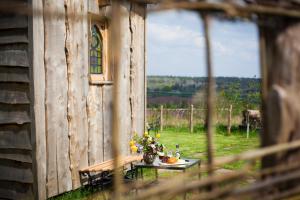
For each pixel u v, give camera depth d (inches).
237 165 314.3
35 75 208.2
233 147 419.5
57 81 227.3
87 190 250.2
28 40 207.8
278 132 75.5
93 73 271.3
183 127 588.1
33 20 205.8
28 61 208.5
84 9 248.1
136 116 312.8
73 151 241.1
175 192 68.2
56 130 226.8
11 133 218.2
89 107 257.4
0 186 225.6
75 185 243.9
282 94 74.7
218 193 69.8
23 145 213.9
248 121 509.4
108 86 278.4
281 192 76.2
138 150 247.0
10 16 211.8
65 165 234.8
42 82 214.5
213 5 69.0
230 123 528.1
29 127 211.6
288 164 75.6
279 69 75.9
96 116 265.6
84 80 251.9
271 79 77.3
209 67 76.5
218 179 70.0
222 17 76.9
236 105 585.3
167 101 890.7
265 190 76.6
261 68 78.8
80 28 246.1
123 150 292.4
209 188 75.4
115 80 71.4
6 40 214.4
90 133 259.4
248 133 505.0
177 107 681.0
